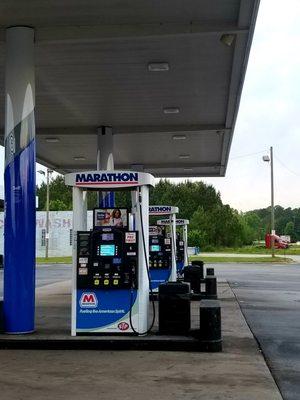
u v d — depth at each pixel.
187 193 81.62
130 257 8.65
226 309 13.05
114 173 8.88
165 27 9.77
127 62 11.63
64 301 14.59
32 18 9.36
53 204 79.69
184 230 21.02
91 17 9.44
